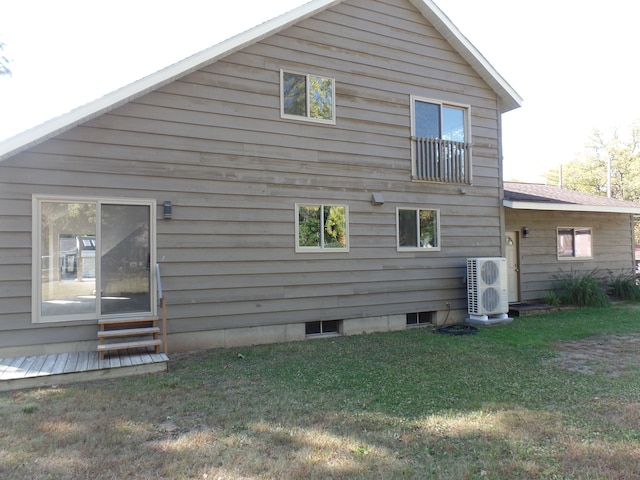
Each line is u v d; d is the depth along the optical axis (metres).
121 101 6.40
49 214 6.28
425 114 9.56
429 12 9.36
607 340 7.55
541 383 5.12
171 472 3.08
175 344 6.92
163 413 4.23
